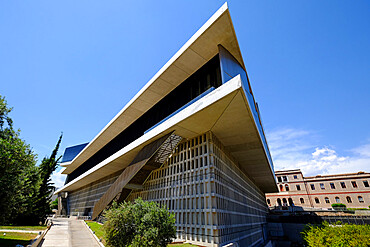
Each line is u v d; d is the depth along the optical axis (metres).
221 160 17.31
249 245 19.55
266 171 28.55
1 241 9.73
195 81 18.56
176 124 15.62
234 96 12.30
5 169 8.89
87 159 41.09
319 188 49.84
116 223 9.28
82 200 40.53
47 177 26.36
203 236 13.34
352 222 24.22
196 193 15.19
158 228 9.18
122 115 24.73
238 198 19.48
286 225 29.95
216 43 15.77
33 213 22.66
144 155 19.05
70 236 14.32
